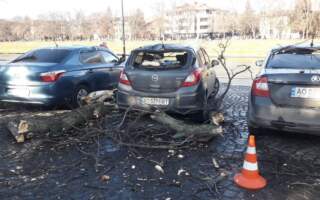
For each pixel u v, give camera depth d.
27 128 5.77
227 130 6.50
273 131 6.11
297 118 5.02
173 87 6.30
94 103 6.89
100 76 8.68
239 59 26.33
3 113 7.77
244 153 5.30
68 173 4.60
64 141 5.82
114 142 5.79
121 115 6.95
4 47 48.66
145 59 6.75
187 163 4.92
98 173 4.59
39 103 7.46
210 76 7.74
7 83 7.59
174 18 92.75
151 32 93.81
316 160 5.00
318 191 4.09
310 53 5.92
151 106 6.38
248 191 4.09
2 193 4.06
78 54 8.32
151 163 4.92
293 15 72.06
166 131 6.16
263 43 54.34
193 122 6.68
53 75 7.45
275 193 4.04
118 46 49.38
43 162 4.98
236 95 10.50
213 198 3.94
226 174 4.55
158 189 4.15
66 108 8.17
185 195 4.01
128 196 3.99
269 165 4.83
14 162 4.98
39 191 4.11
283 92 5.10
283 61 5.74
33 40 97.19
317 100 4.91
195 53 6.75
